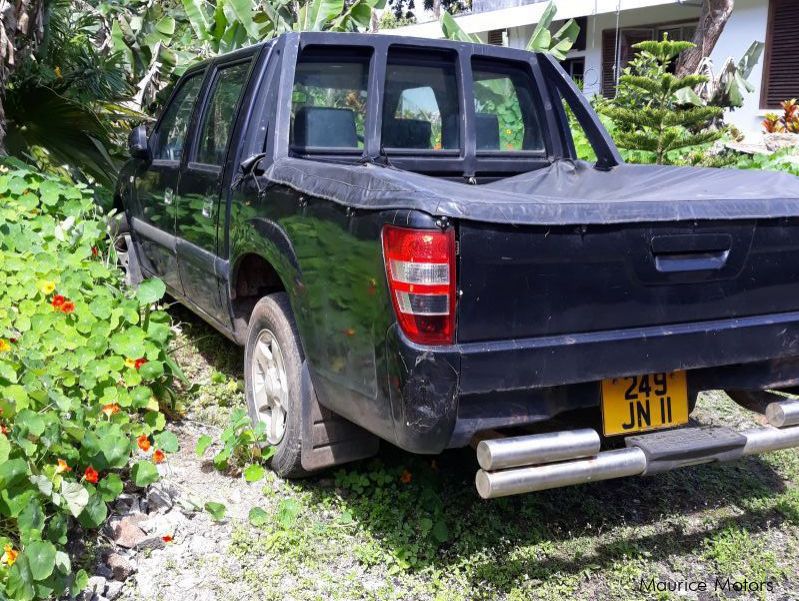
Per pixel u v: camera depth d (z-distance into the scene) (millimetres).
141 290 4148
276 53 3936
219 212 4102
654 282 2820
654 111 10039
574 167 4504
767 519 3512
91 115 7324
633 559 3176
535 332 2684
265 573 2984
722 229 2902
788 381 3225
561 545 3270
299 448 3426
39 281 4234
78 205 5453
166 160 5242
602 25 18656
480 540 3246
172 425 4145
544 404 2760
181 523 3283
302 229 3229
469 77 4250
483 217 2537
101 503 2984
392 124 4102
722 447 2859
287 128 3734
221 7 9906
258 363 3861
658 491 3738
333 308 3025
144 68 10258
